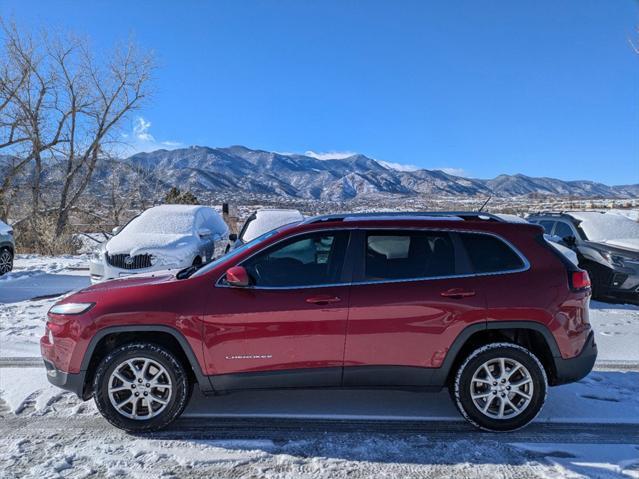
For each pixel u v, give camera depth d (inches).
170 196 1005.2
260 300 154.3
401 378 155.6
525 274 158.9
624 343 257.8
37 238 768.9
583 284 161.3
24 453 142.1
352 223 164.7
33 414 169.0
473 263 160.2
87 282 446.6
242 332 153.0
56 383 157.5
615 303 363.9
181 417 166.4
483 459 140.3
